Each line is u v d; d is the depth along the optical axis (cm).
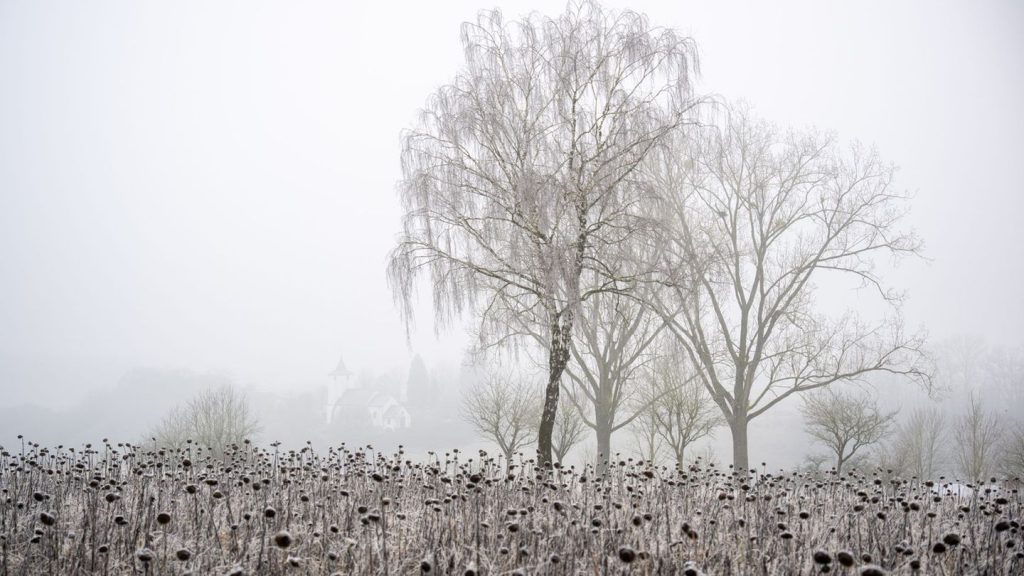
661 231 1416
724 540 584
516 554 481
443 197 1455
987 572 480
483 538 567
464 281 1480
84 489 694
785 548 532
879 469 1196
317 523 625
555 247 1340
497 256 1447
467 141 1488
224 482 821
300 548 545
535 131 1460
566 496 767
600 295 1584
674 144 1485
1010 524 544
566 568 459
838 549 541
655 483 958
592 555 507
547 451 1438
